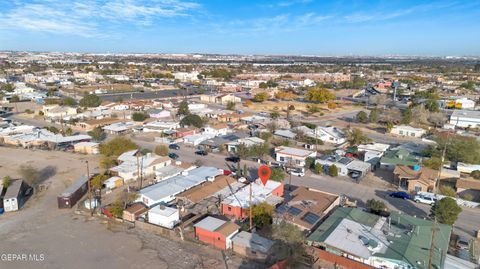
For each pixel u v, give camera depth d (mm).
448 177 52375
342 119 102188
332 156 60906
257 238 34156
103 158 62000
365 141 72500
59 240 36031
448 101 121625
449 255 31281
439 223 36969
